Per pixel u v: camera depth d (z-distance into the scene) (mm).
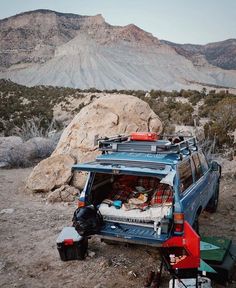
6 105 71250
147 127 12211
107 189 6684
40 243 7098
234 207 9328
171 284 4961
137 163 5566
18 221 8438
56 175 10945
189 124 35062
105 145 6590
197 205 6430
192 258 4883
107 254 6520
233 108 33500
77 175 11070
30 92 111875
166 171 5215
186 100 68250
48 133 22203
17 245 7020
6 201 10195
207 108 45906
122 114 12008
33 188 10852
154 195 5902
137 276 5703
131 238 5449
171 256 4957
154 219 5516
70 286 5449
